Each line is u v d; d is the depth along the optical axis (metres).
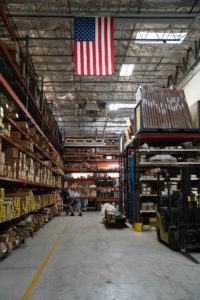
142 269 3.86
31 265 4.08
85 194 16.09
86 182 16.72
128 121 9.86
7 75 5.79
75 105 19.14
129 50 12.11
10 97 4.66
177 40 10.43
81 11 8.80
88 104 17.61
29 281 3.35
